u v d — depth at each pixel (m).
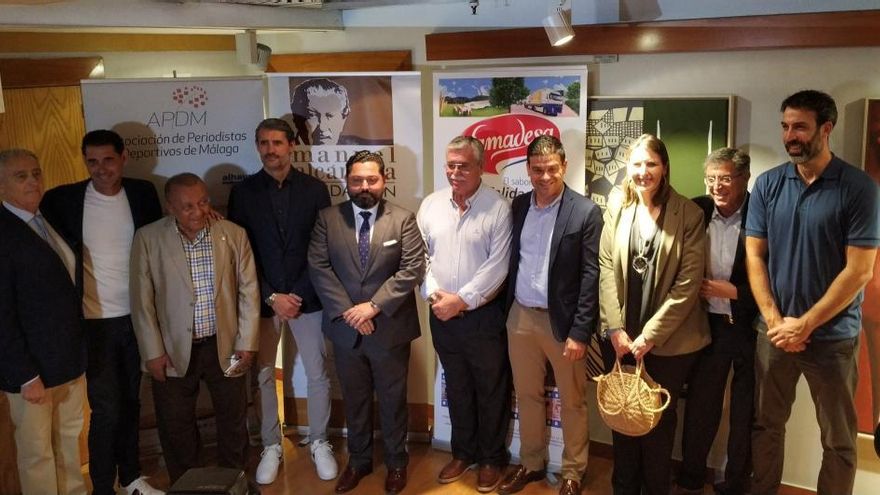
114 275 3.42
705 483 3.57
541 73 3.57
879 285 3.08
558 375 3.43
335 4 4.05
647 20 3.40
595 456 3.91
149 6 3.50
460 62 3.90
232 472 2.18
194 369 3.46
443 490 3.66
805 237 2.84
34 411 3.14
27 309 3.07
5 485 3.53
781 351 2.99
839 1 3.02
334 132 3.88
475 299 3.40
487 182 3.77
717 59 3.28
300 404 4.22
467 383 3.66
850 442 2.97
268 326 3.78
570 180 3.61
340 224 3.47
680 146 3.38
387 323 3.47
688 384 3.37
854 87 3.03
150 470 3.95
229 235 3.46
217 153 3.85
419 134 3.84
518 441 3.77
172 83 3.73
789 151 2.79
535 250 3.32
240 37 4.09
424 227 3.56
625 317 3.14
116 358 3.47
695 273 3.01
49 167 4.25
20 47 4.01
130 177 3.75
